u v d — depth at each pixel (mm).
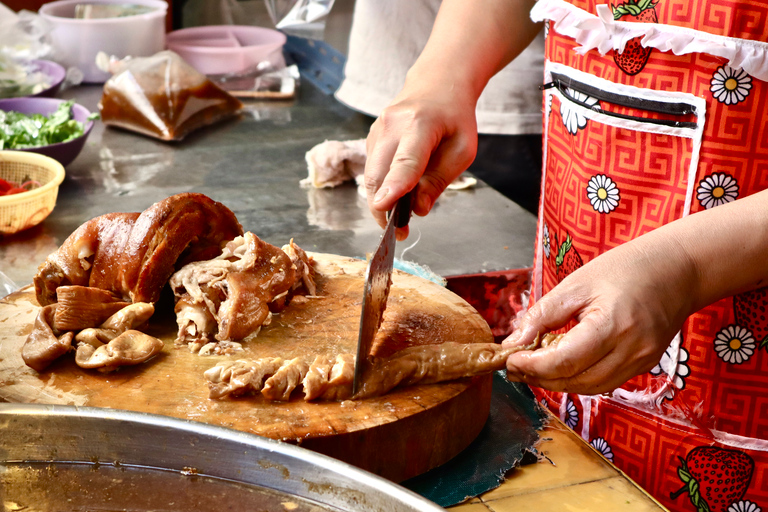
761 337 1196
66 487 860
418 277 1501
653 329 967
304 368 1101
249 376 1081
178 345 1228
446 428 1094
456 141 1395
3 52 2707
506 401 1273
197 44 3229
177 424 865
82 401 1064
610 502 1016
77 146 2182
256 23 3629
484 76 1503
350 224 1979
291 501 832
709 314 1215
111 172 2273
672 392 1296
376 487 767
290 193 2168
